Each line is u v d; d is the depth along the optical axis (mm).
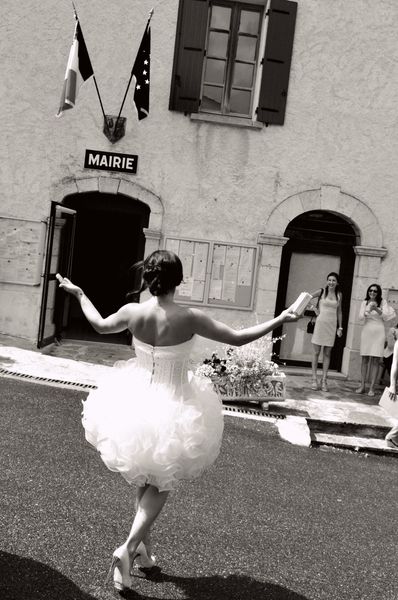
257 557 3887
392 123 10453
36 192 10148
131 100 10094
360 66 10320
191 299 10375
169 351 3227
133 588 3277
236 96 10562
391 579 3826
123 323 3338
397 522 4895
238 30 10445
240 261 10391
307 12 10188
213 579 3514
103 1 9930
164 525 4195
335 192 10422
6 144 10062
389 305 10281
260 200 10352
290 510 4824
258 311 10453
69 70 8820
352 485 5766
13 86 9992
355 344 10688
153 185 10227
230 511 4617
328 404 8945
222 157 10266
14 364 8812
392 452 7211
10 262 10211
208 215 10320
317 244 10930
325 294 9797
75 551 3615
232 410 8086
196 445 3139
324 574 3773
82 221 13922
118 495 4586
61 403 7129
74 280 13977
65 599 3082
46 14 9922
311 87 10289
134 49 10031
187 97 10062
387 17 10305
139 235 11000
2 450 5242
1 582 3160
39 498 4332
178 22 10023
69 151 10109
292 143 10336
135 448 3055
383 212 10555
